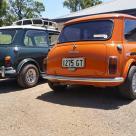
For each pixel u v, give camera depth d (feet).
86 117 19.40
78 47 22.72
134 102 22.71
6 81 33.55
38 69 30.01
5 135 16.66
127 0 65.21
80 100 23.62
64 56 23.32
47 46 31.60
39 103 22.91
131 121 18.53
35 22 38.58
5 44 28.68
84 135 16.52
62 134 16.70
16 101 23.70
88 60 22.07
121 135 16.47
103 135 16.49
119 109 20.95
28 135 16.62
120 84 22.17
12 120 19.06
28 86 28.91
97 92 26.18
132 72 22.68
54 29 34.14
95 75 21.89
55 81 24.16
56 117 19.52
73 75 22.90
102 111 20.57
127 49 22.54
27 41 29.60
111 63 21.33
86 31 23.44
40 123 18.45
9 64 27.73
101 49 21.72
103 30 22.71
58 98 24.43
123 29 22.90
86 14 62.03
